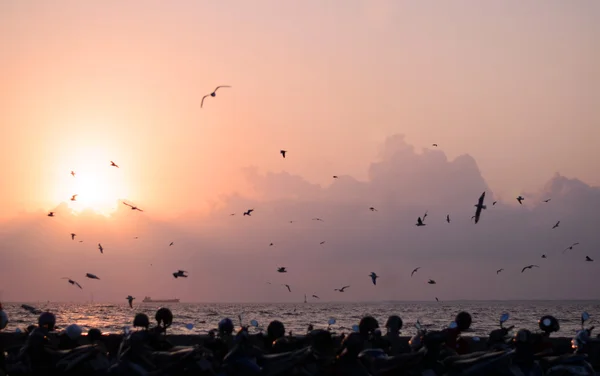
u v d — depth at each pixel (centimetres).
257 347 1574
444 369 1495
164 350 1636
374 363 1502
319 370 1496
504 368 1468
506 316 1678
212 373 1546
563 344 1650
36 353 1545
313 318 12550
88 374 1534
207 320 10562
